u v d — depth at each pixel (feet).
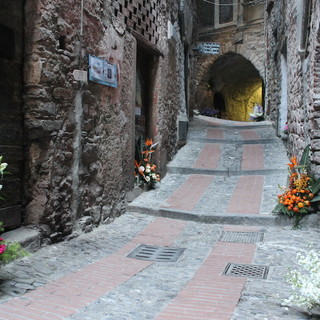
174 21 29.27
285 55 32.45
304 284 8.17
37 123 13.41
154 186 24.26
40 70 13.30
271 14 41.65
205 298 9.84
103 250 14.37
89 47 16.44
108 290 10.46
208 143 33.99
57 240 14.38
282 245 14.76
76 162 15.56
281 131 32.32
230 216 18.42
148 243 15.58
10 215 13.03
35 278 10.92
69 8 14.83
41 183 13.67
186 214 19.11
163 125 26.32
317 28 17.08
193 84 45.80
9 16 12.84
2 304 9.03
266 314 8.78
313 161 18.52
